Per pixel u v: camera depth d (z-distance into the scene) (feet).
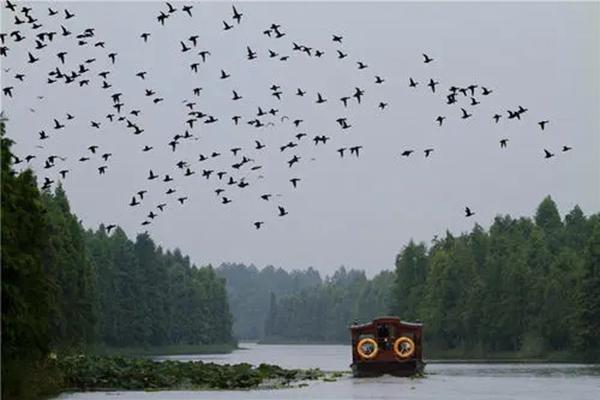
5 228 162.91
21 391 187.01
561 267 541.34
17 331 168.14
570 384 258.98
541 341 523.70
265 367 300.40
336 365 475.31
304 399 203.72
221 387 250.37
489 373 333.21
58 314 354.33
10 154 180.24
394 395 214.90
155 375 254.06
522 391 228.84
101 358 274.98
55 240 394.32
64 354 277.03
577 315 469.16
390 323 282.56
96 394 221.25
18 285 171.22
